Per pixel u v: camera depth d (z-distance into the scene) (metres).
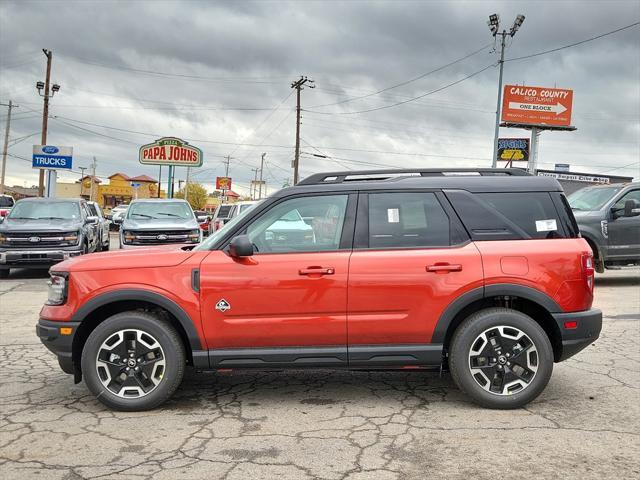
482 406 4.67
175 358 4.61
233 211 20.23
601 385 5.28
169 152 33.47
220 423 4.37
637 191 11.63
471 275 4.57
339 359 4.59
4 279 13.95
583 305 4.66
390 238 4.69
